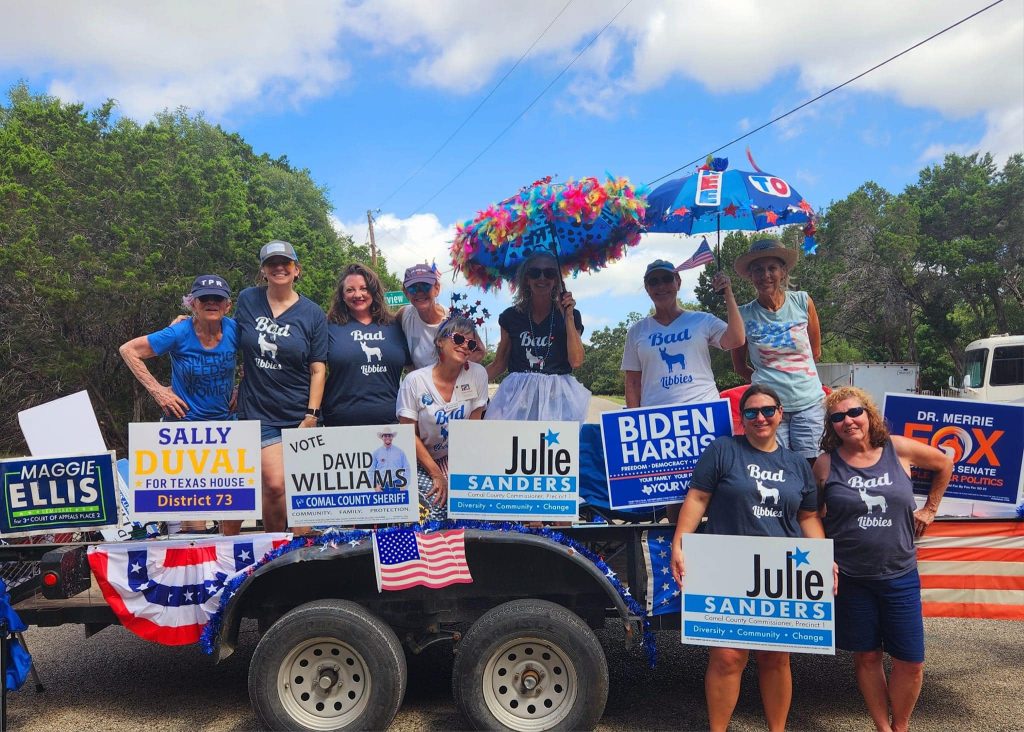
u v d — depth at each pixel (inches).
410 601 140.7
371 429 138.5
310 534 140.9
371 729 128.4
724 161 155.8
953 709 145.4
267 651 129.9
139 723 146.9
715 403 137.6
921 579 140.1
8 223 652.1
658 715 145.6
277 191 1563.7
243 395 167.6
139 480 141.1
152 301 661.3
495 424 137.6
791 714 145.7
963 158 1347.2
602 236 182.5
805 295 169.9
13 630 136.0
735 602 125.9
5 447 664.4
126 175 745.6
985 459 138.9
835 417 129.0
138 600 137.9
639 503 138.6
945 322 1246.9
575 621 129.5
